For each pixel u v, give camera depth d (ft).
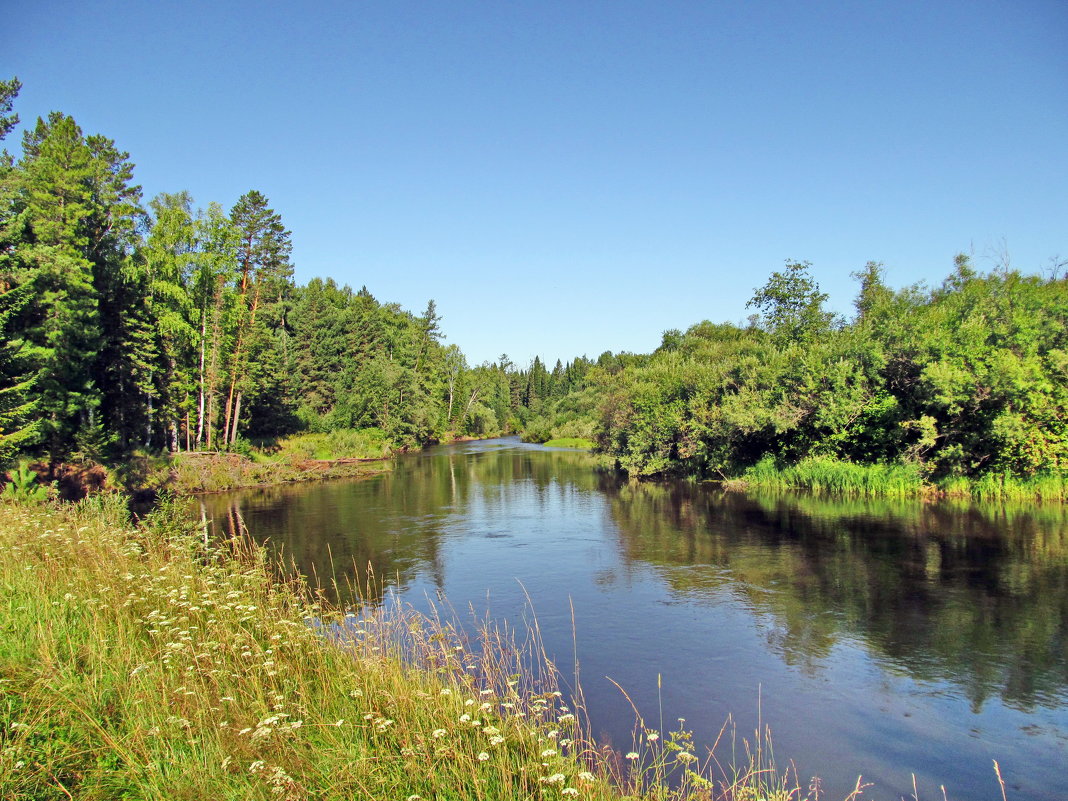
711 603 44.96
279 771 16.14
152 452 127.54
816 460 96.99
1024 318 79.05
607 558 59.06
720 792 22.57
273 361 182.80
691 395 120.98
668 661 35.19
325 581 52.24
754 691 31.50
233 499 105.50
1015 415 75.66
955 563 51.26
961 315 89.35
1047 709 29.09
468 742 19.44
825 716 28.96
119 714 20.74
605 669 34.17
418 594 48.37
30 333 94.12
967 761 25.23
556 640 38.40
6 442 82.84
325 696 23.38
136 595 30.40
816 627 39.65
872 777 24.11
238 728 19.52
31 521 43.88
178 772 17.57
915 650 35.65
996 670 32.94
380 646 29.25
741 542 62.85
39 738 18.75
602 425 153.38
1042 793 23.12
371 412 233.55
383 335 288.71
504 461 184.44
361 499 104.12
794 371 101.24
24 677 22.08
